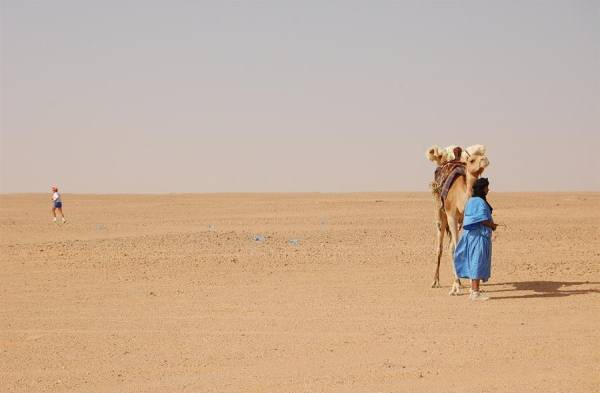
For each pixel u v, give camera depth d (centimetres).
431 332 1670
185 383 1362
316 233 4212
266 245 3541
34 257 3197
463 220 2067
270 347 1588
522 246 3391
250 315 1911
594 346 1501
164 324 1838
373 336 1652
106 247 3516
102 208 8669
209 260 2970
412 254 3131
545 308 1900
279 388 1309
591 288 2192
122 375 1427
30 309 2058
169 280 2516
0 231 5003
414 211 6844
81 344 1664
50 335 1753
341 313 1906
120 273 2692
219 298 2162
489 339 1585
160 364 1490
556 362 1398
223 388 1323
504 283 2341
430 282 2392
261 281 2459
